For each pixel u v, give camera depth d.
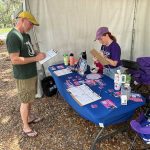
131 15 4.96
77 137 3.38
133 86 4.40
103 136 3.24
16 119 3.92
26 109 3.33
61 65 4.18
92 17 4.73
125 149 3.08
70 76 3.61
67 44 4.69
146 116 2.90
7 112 4.16
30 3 4.10
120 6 4.83
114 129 3.45
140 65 4.24
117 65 3.56
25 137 3.43
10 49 2.88
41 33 4.38
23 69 3.07
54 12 4.36
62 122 3.77
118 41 5.12
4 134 3.53
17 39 2.87
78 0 4.47
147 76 4.15
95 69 3.75
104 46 3.64
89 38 4.85
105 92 3.01
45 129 3.60
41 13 4.25
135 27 5.10
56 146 3.22
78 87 3.18
